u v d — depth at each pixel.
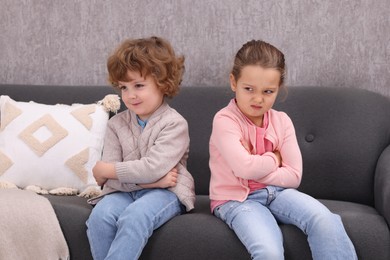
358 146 2.19
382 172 1.98
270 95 1.84
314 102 2.27
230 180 1.85
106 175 1.92
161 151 1.90
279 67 1.83
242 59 1.85
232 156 1.81
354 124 2.21
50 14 2.63
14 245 1.79
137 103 1.95
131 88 1.95
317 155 2.22
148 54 1.93
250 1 2.45
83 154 2.22
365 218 1.75
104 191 1.97
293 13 2.43
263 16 2.45
